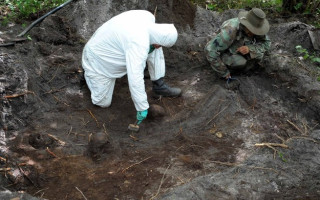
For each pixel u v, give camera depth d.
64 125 4.03
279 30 5.45
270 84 4.67
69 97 4.43
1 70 4.14
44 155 3.56
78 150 3.70
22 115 3.97
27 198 2.84
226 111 4.27
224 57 4.63
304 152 3.56
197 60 5.15
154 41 3.71
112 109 4.36
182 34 5.44
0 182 3.15
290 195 3.08
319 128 4.03
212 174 3.29
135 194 3.15
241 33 4.44
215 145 3.80
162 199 3.00
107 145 3.67
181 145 3.81
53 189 3.22
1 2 5.89
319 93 4.31
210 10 6.13
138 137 3.94
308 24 5.86
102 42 3.89
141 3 5.47
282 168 3.36
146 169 3.46
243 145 3.78
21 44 4.72
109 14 5.46
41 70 4.48
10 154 3.49
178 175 3.38
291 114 4.25
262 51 4.49
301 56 5.05
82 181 3.32
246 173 3.30
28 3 5.68
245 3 6.52
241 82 4.69
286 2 6.04
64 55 4.86
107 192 3.18
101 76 4.06
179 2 5.59
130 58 3.56
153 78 4.39
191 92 4.67
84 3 5.43
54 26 5.18
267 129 4.00
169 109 4.36
